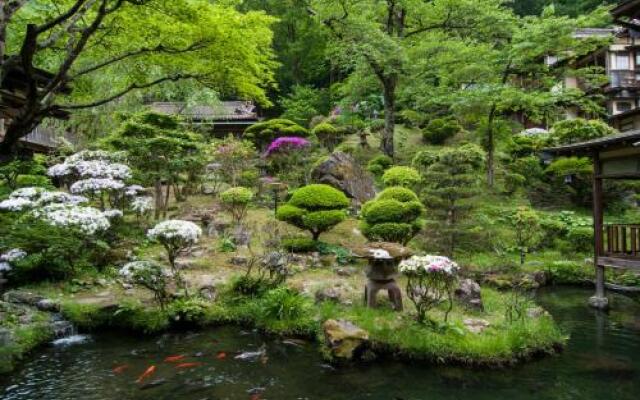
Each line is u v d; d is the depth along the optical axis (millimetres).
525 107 16750
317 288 7910
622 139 7969
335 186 13164
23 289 7395
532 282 10398
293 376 5422
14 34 8203
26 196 8547
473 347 5777
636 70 22516
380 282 6996
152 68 9547
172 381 5234
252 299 7516
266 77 9148
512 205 16156
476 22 18828
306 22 28812
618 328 7484
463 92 17016
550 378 5449
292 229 11406
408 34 20016
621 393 5074
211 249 9984
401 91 19484
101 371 5453
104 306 6895
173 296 7316
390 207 9180
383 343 6004
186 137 12180
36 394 4875
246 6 29141
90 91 10195
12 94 10859
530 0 30750
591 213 16281
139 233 10297
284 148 14852
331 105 27922
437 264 6133
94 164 9938
